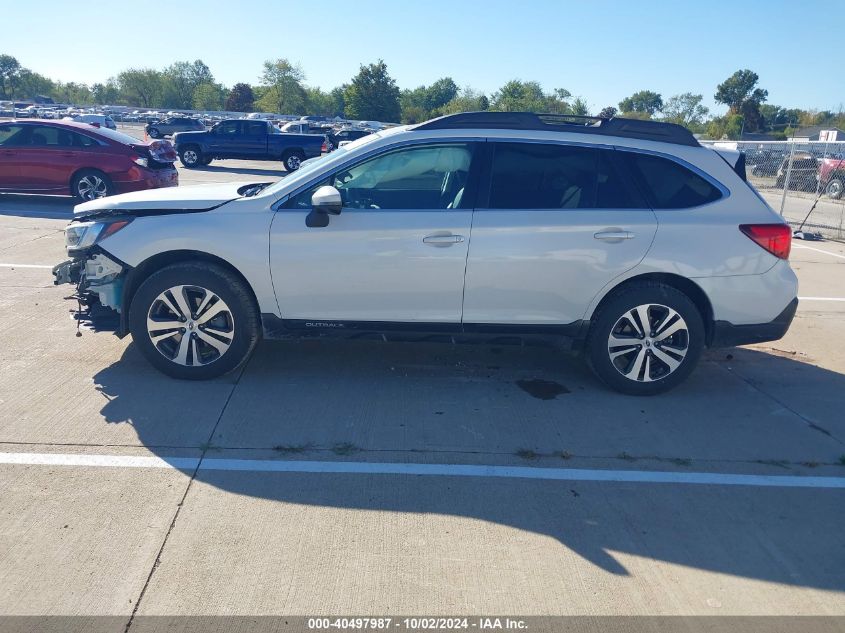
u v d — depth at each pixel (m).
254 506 3.50
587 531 3.42
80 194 12.58
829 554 3.33
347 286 4.79
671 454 4.25
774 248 4.87
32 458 3.85
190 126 46.44
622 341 4.94
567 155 4.85
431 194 4.80
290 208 4.79
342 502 3.58
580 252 4.75
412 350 5.81
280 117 71.81
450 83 116.69
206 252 4.74
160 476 3.74
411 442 4.25
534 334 4.95
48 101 92.38
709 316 4.96
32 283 7.28
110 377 4.98
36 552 3.08
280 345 5.79
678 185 4.89
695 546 3.34
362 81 84.38
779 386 5.43
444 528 3.39
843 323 7.35
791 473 4.09
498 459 4.09
